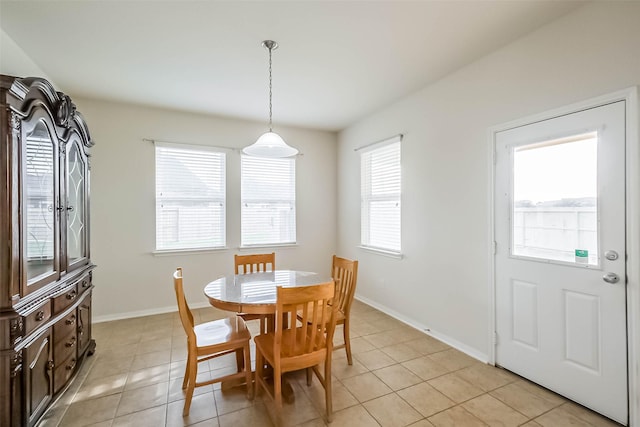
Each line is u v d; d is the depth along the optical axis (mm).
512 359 2299
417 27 2076
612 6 1736
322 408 1890
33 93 1665
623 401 1720
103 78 2840
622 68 1701
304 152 4566
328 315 2258
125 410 1869
